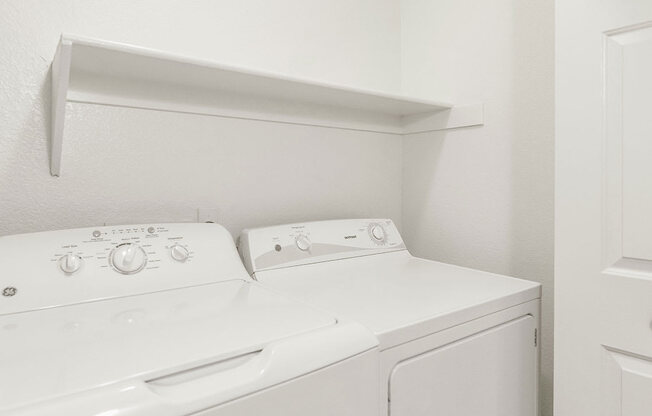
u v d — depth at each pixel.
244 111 1.58
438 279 1.38
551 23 1.52
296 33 1.74
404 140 2.10
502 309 1.18
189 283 1.17
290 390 0.72
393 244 1.75
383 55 2.04
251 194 1.62
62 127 1.15
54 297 0.98
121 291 1.06
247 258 1.40
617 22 1.11
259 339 0.77
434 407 1.01
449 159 1.88
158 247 1.18
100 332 0.81
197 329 0.83
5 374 0.63
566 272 1.23
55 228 1.25
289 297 1.13
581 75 1.18
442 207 1.91
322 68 1.82
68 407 0.55
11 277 0.96
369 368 0.85
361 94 1.57
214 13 1.53
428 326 0.99
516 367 1.24
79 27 1.27
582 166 1.18
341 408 0.80
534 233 1.58
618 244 1.13
